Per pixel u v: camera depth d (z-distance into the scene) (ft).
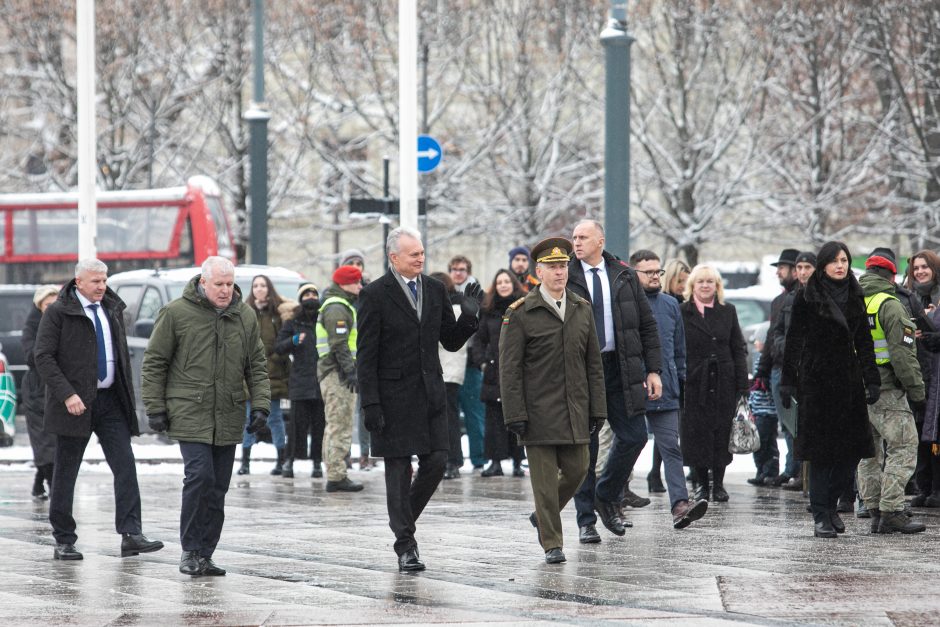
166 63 363.35
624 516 115.85
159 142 374.02
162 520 123.24
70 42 387.55
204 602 80.74
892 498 108.06
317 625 72.95
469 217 348.79
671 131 344.49
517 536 109.19
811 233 332.80
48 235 303.68
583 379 95.76
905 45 321.93
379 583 86.58
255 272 210.59
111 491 148.87
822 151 334.24
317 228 376.27
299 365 159.94
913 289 132.46
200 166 372.99
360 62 347.97
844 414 104.73
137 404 204.03
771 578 86.58
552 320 95.30
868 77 330.13
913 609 75.61
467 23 344.69
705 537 107.14
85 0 196.85
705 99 341.21
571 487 97.55
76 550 101.50
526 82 343.05
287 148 369.09
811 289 106.63
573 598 80.07
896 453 108.06
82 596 83.46
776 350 139.44
